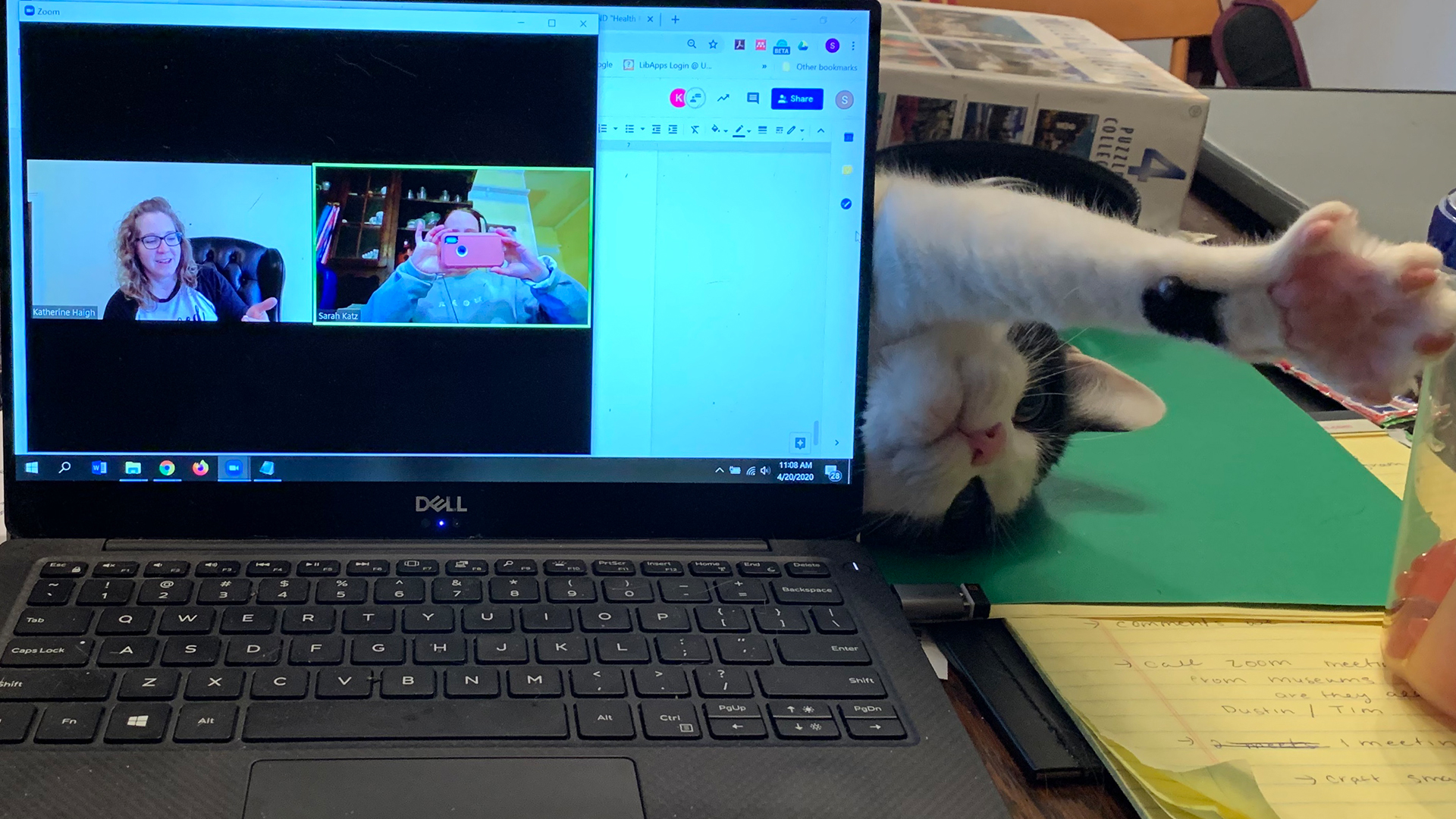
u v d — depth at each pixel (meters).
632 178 0.46
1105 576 0.51
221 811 0.32
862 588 0.45
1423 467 0.44
